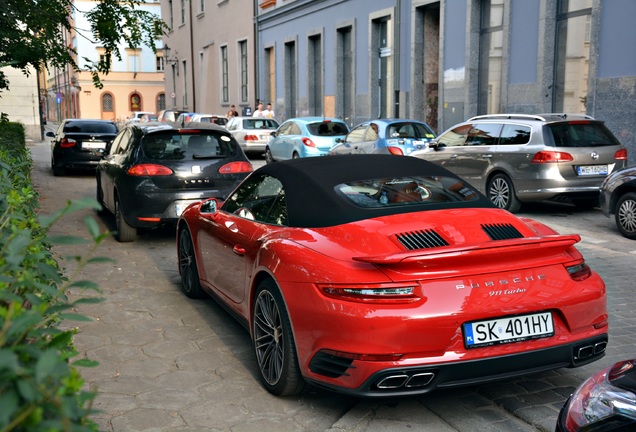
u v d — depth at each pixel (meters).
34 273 2.21
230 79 35.44
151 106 71.12
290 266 3.71
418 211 3.99
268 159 20.61
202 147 8.61
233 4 34.22
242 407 3.84
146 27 10.68
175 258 7.92
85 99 68.81
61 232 9.62
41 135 34.97
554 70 15.13
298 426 3.61
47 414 1.53
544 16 15.02
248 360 4.61
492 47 17.12
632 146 13.08
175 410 3.78
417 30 19.75
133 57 69.50
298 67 27.62
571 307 3.56
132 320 5.48
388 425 3.61
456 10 17.98
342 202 4.07
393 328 3.26
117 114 70.06
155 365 4.49
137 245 8.67
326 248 3.68
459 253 3.36
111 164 9.31
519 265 3.55
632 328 5.32
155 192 8.23
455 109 18.31
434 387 3.36
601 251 8.34
